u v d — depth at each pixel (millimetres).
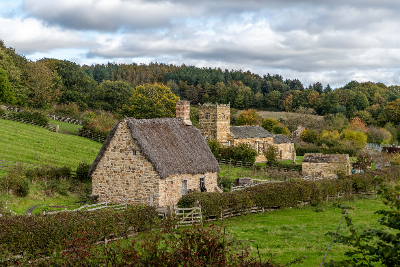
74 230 21203
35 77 83812
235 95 172000
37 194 33844
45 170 38062
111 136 35969
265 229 27844
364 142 101875
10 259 17484
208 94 183125
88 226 21984
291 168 66000
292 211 37406
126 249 13531
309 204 40875
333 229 27453
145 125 37000
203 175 39844
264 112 158875
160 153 35531
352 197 45156
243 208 34719
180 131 40531
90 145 60906
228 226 29453
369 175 50062
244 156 67312
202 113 75688
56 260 14609
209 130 75188
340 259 19703
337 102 156750
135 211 25797
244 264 12680
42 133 60094
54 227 20703
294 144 96250
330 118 136250
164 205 34719
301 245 22922
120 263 12961
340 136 106062
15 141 51906
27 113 65375
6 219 20125
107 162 36094
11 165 39469
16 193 31562
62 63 103438
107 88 112500
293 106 168375
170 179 35562
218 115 74125
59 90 94812
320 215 34875
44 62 102375
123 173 35406
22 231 19656
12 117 64000
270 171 60188
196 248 12617
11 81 78438
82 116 83125
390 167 62312
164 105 88625
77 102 98500
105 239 23078
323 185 42750
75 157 51812
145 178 34438
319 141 100750
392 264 10617
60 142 57625
